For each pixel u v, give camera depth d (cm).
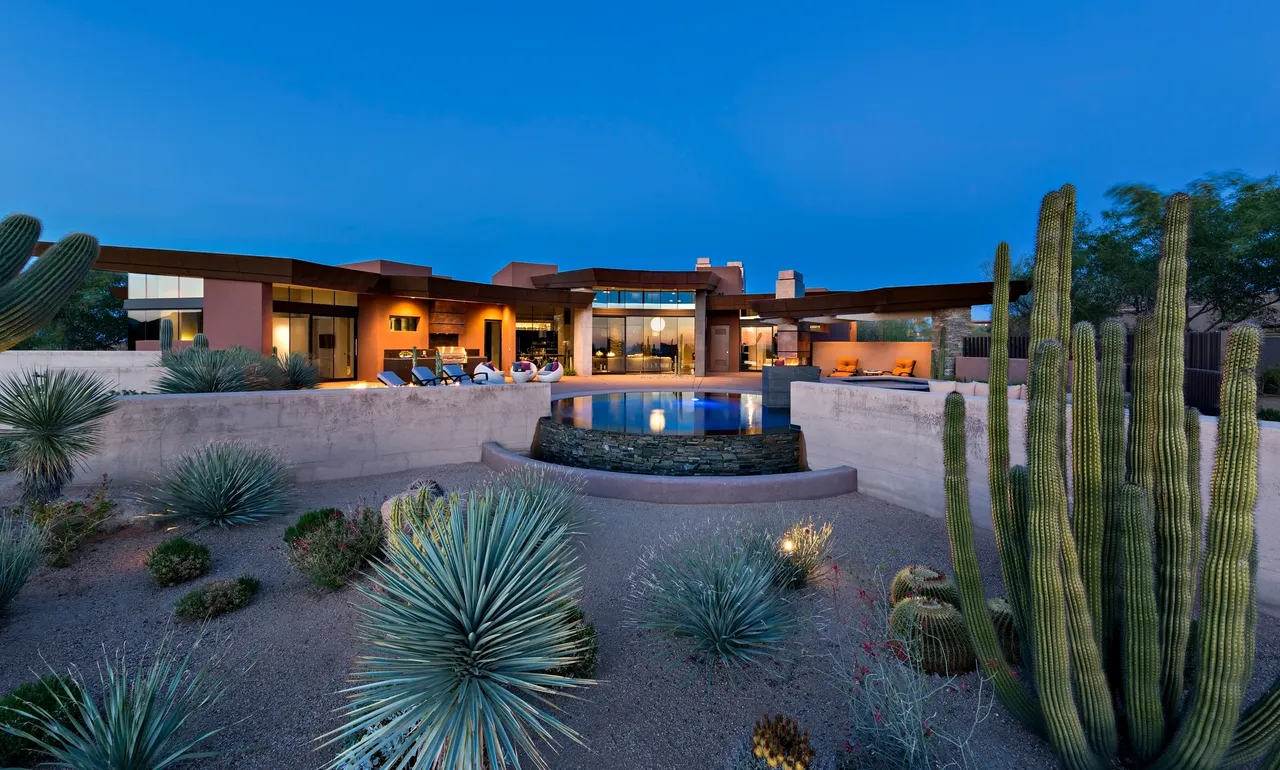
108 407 609
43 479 564
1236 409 197
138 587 454
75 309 2378
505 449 944
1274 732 212
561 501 568
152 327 1856
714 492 696
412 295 1847
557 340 2519
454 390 911
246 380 933
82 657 358
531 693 290
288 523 605
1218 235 1590
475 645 279
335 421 805
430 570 305
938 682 327
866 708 278
